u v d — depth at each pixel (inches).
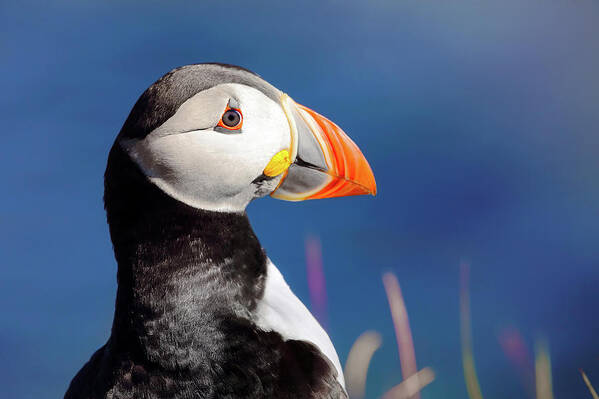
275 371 132.7
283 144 147.1
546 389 184.4
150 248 135.1
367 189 156.1
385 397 188.5
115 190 137.7
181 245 135.7
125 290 135.6
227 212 141.9
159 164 135.6
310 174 152.4
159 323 132.5
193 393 130.6
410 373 193.6
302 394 131.8
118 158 137.2
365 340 195.6
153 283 133.8
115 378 133.6
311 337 142.3
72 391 144.2
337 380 137.3
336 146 154.0
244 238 143.3
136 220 136.2
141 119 136.0
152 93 137.3
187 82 137.6
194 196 138.3
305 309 148.8
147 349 132.3
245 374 131.3
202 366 131.3
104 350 146.9
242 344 133.2
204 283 135.2
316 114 156.6
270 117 144.9
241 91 141.6
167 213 136.3
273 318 139.1
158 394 131.0
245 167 140.9
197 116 136.4
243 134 140.6
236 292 137.6
